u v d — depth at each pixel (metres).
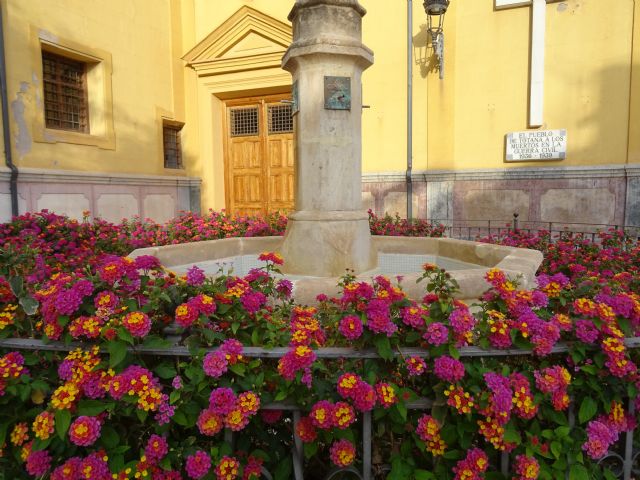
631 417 1.62
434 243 4.64
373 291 1.61
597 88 8.31
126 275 1.62
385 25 9.59
